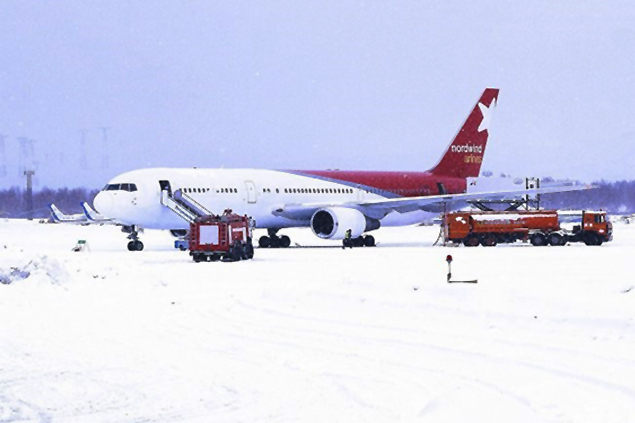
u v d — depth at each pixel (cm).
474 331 2766
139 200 7469
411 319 3069
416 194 9362
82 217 17938
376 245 8812
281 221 8419
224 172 8144
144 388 2042
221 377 2156
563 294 3328
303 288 3947
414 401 1877
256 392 1991
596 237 8550
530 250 7444
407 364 2280
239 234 6281
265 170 8450
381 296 3494
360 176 9019
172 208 7581
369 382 2073
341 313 3278
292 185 8456
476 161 10019
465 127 9862
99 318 3241
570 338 2570
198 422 1741
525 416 1681
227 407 1853
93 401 1927
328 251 7431
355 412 1789
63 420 1770
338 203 8319
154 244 9319
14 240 10362
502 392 1920
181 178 7744
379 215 8644
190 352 2508
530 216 8450
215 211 7856
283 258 6419
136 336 2806
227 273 5038
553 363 2219
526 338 2600
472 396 1855
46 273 4416
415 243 9262
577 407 1756
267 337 2764
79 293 4084
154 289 4228
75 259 5244
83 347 2600
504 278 4288
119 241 10181
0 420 1777
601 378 2017
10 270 4441
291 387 2038
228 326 3014
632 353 2311
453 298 3400
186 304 3638
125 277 4756
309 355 2436
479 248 7944
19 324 3091
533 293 3353
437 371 2183
